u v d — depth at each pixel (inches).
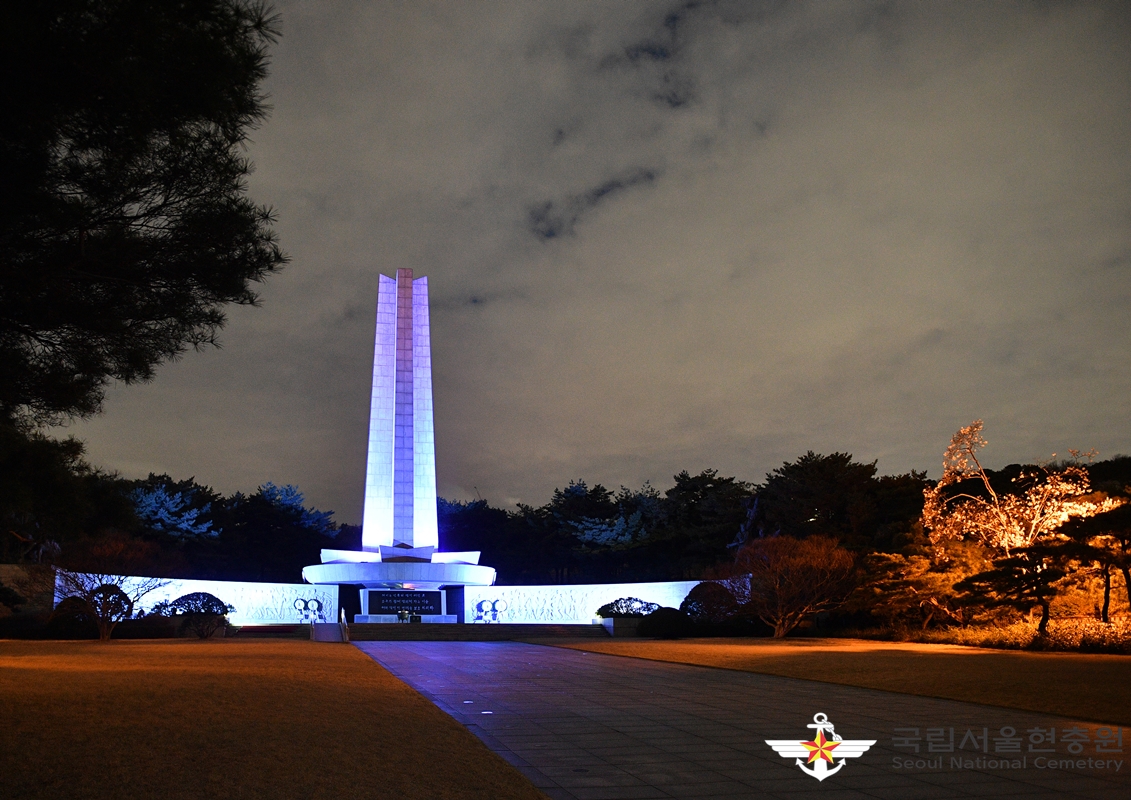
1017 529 1461.6
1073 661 957.8
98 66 362.6
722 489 2696.9
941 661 975.0
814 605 1664.6
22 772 333.1
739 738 530.0
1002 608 1429.6
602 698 719.1
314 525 3243.1
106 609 1488.7
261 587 2078.0
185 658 919.7
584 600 2239.2
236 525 3026.6
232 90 421.7
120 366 485.7
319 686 667.4
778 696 743.1
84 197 426.0
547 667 1004.6
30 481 556.7
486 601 2249.0
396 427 2126.0
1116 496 1365.7
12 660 834.8
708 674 941.8
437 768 399.2
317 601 2166.6
